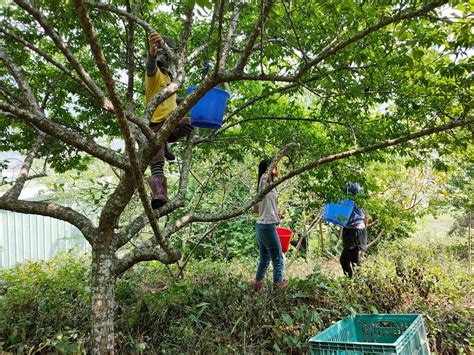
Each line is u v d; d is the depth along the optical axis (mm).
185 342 3920
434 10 2711
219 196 7750
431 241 8891
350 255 5898
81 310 4262
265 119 4789
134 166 2480
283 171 6156
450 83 3283
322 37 3738
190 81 5199
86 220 3371
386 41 3416
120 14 3139
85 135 4789
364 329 4148
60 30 4238
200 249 8336
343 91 3568
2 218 9148
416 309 5039
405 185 7734
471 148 4445
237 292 4785
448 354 4699
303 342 4203
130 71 3777
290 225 8234
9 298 4270
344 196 4590
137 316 4172
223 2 2252
